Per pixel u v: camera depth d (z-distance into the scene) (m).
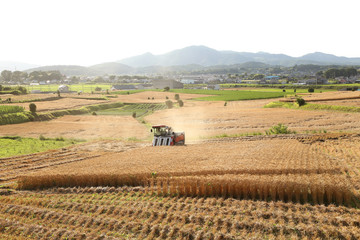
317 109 78.00
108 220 15.69
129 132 65.00
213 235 13.26
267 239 12.70
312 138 39.25
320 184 16.11
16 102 131.25
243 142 37.72
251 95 154.38
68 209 17.94
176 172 21.83
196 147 35.09
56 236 14.30
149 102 155.62
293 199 16.75
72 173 23.30
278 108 91.62
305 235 12.70
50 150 40.59
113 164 26.62
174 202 17.75
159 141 39.44
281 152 28.00
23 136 58.66
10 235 14.60
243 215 15.01
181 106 129.75
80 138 56.56
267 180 17.23
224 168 21.69
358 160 24.56
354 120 56.38
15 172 28.47
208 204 16.84
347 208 15.02
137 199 18.81
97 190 21.08
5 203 19.31
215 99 150.12
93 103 142.62
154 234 14.02
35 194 21.17
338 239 12.27
